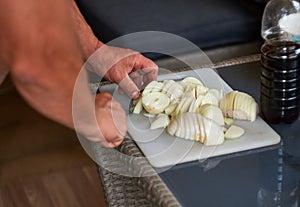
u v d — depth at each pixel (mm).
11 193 2318
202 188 1360
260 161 1411
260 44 2287
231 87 1651
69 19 1115
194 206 1323
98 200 2242
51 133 2584
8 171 2422
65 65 1120
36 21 1074
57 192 2301
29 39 1075
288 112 1521
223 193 1348
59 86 1125
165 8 2367
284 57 1521
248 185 1365
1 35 1073
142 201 1608
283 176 1375
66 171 2398
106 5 2428
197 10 2344
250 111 1481
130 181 1588
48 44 1091
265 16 1673
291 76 1530
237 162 1413
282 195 1337
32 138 2568
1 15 1062
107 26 2289
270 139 1440
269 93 1549
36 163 2451
